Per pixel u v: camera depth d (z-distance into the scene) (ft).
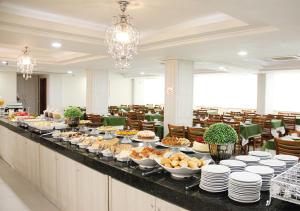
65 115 12.37
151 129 17.63
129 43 12.00
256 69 28.43
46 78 39.22
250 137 18.29
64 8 11.46
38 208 9.73
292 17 9.14
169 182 5.42
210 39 13.34
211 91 38.27
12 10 11.34
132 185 5.96
